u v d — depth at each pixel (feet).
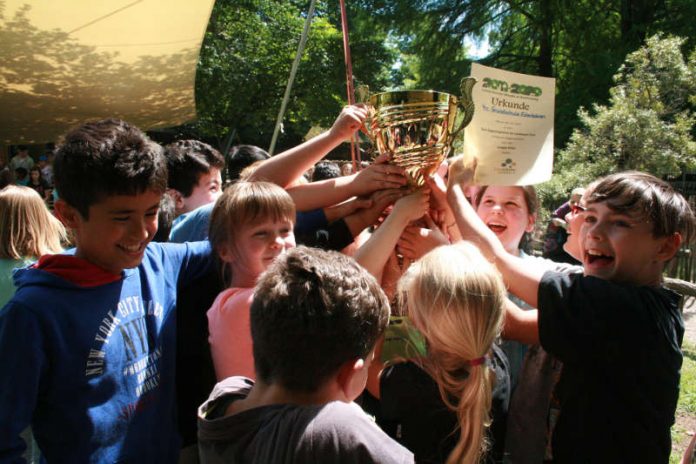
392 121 4.92
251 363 4.23
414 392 4.02
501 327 4.08
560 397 4.41
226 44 49.75
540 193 24.22
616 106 24.80
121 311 4.00
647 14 50.06
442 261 4.10
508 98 5.35
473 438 3.71
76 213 3.76
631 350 3.96
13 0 16.89
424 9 58.95
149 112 27.91
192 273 5.01
